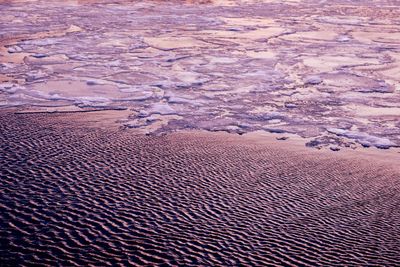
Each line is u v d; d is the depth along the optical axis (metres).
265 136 19.16
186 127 19.73
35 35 35.81
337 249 11.66
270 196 14.22
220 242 11.76
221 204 13.60
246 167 16.12
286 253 11.41
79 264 10.76
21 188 14.02
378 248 11.77
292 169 16.16
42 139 17.78
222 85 25.56
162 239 11.79
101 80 25.75
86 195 13.76
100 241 11.62
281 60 30.56
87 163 15.88
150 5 50.06
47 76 26.11
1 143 17.25
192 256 11.16
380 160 17.30
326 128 20.16
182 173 15.44
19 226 12.12
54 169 15.33
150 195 13.92
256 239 11.95
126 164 15.92
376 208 13.81
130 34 36.75
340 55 32.06
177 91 24.47
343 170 16.30
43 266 10.66
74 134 18.41
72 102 22.30
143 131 19.09
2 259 10.84
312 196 14.35
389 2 55.41
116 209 13.06
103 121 20.06
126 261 10.91
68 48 32.16
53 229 12.05
